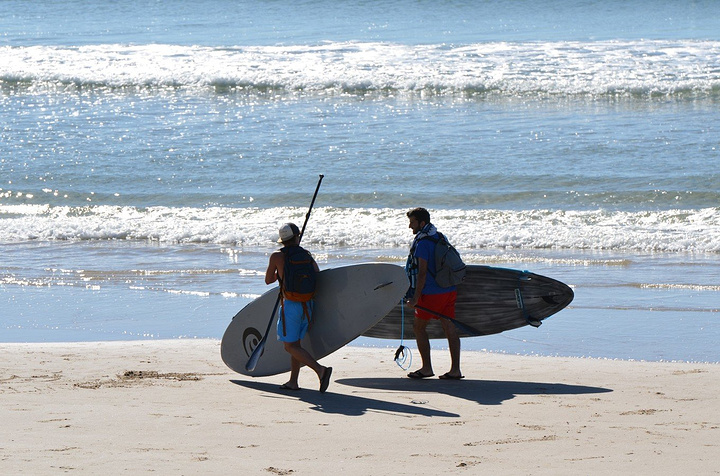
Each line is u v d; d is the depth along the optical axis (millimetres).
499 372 32125
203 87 125812
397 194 74250
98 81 129750
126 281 51188
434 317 30734
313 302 29969
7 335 40031
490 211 67375
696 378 30203
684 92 110500
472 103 110750
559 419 24609
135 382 29625
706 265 51906
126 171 85438
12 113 113500
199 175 83250
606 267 52344
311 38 172125
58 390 28031
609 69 122000
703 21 180750
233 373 31609
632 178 76000
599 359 34312
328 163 85375
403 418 24891
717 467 19484
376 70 126938
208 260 56469
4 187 80688
